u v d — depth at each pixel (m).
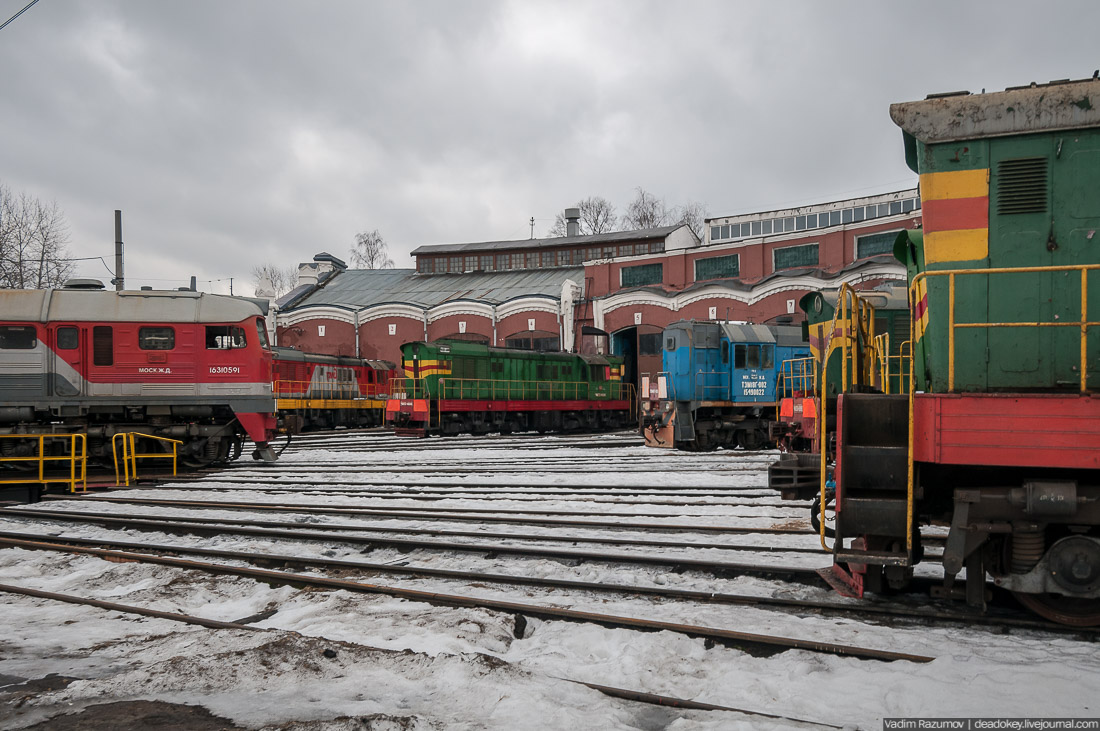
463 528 9.80
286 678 4.62
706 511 10.78
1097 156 5.77
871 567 6.13
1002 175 6.00
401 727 3.85
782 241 32.78
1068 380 5.81
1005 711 4.05
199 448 16.30
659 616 6.05
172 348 16.00
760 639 5.23
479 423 28.95
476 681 4.49
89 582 7.64
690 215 73.69
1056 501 5.22
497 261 49.44
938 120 6.09
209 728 3.89
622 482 13.90
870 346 7.92
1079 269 5.65
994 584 6.23
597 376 33.25
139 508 11.91
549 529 9.67
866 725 3.99
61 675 4.80
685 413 21.31
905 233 7.36
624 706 4.36
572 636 5.60
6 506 12.23
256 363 16.55
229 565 8.12
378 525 10.05
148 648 5.29
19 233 39.44
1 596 6.98
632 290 35.94
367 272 54.38
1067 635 5.38
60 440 15.09
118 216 30.84
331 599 6.62
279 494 13.12
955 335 6.07
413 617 5.99
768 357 22.14
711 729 3.90
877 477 5.70
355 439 27.27
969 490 5.50
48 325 15.30
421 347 27.72
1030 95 5.89
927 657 4.86
